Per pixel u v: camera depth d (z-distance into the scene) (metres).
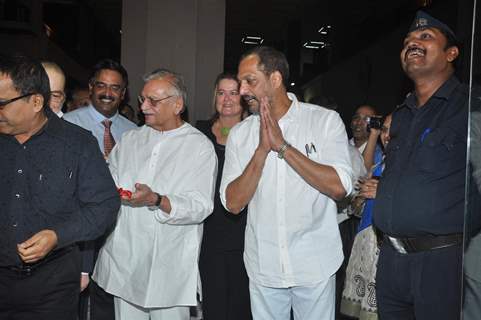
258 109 2.49
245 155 2.60
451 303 2.19
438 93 2.30
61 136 2.03
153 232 2.74
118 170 2.91
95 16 15.75
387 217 2.35
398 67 10.89
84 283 2.62
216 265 3.13
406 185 2.29
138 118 5.73
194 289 2.77
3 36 14.90
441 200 2.20
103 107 3.42
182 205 2.63
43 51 14.99
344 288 3.12
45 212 2.00
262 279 2.52
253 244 2.55
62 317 2.07
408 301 2.35
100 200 2.08
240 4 12.05
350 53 14.35
